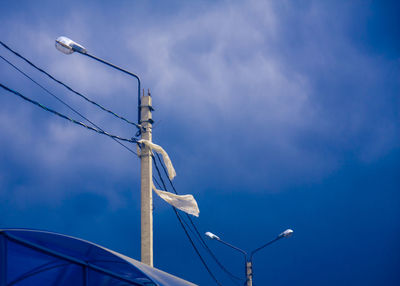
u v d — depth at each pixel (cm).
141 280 880
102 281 828
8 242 700
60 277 766
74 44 1229
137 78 1388
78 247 779
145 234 1267
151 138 1361
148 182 1309
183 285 1005
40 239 737
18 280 710
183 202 1386
